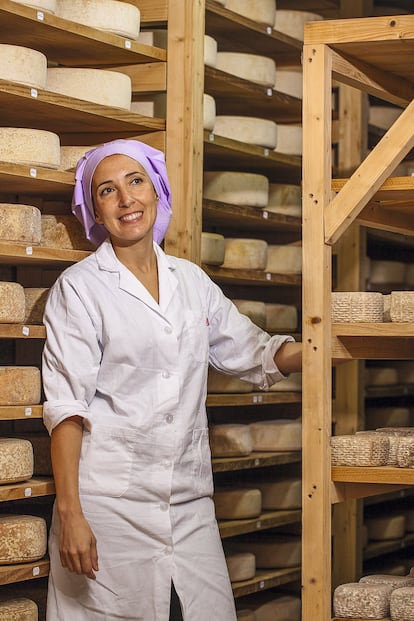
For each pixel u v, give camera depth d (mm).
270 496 3994
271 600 4016
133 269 2590
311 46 2520
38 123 3182
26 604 2762
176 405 2523
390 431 2820
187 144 3295
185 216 3289
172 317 2553
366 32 2482
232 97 3973
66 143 3344
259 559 3945
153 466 2508
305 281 2521
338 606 2650
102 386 2527
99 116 3084
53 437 2471
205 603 2537
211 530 2617
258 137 3871
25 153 2875
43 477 2941
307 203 2521
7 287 2773
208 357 2680
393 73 2848
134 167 2572
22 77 2873
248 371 2764
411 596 2580
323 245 2510
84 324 2496
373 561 4754
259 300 4434
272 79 3941
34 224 2852
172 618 2541
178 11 3307
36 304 3000
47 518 3217
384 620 2623
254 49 4215
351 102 4305
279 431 3941
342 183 2588
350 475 2533
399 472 2500
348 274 4320
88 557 2404
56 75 3096
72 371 2479
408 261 5172
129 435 2490
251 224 4090
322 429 2504
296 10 4223
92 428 2492
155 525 2490
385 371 4594
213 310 2736
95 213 2697
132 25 3188
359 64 2688
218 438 3732
